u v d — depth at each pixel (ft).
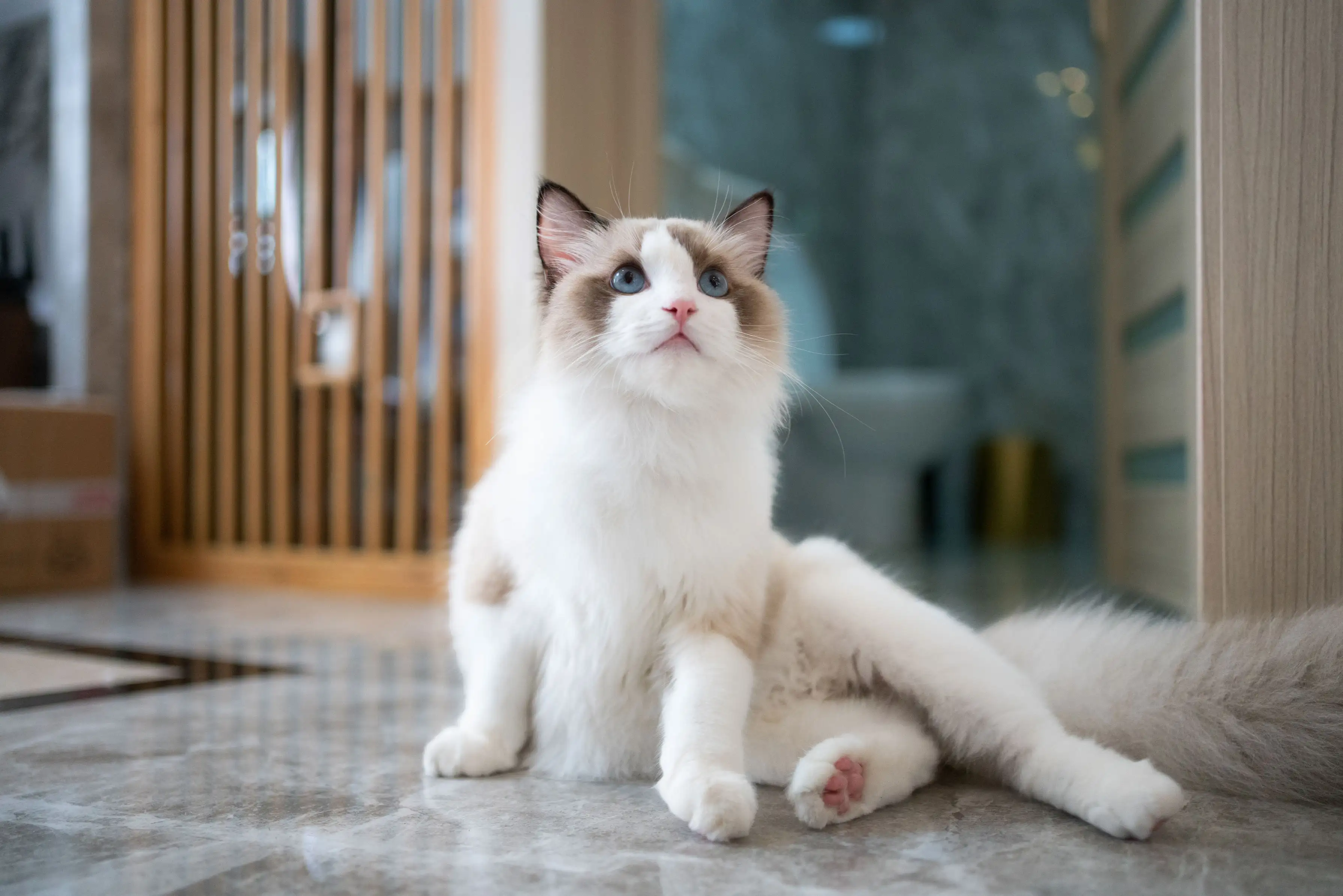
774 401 4.05
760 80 18.22
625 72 10.62
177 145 11.77
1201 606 4.51
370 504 10.57
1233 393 4.46
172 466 11.91
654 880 2.91
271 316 11.35
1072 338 19.10
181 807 3.61
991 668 3.73
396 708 5.32
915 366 20.51
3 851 3.16
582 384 3.72
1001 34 19.65
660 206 10.80
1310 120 4.37
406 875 2.95
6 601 9.98
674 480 3.67
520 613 3.98
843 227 20.67
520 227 9.64
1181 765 3.67
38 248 12.20
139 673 6.32
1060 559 13.99
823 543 4.51
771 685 4.01
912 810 3.54
